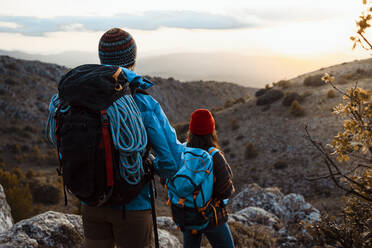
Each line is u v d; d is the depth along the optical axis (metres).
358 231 2.81
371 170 2.57
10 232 3.40
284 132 43.12
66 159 1.45
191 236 2.63
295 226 7.53
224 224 2.57
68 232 3.61
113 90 1.48
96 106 1.44
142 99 1.59
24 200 20.94
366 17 1.98
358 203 2.87
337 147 2.50
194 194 2.38
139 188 1.60
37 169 57.88
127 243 1.72
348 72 55.03
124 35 1.76
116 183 1.49
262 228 6.54
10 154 65.06
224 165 2.46
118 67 1.59
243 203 11.39
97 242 1.81
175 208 2.49
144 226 1.72
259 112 52.06
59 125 1.60
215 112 61.22
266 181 34.97
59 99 1.70
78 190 1.45
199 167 2.36
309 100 48.78
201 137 2.52
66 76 1.63
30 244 3.23
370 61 58.31
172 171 1.63
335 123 39.78
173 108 138.75
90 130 1.43
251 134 45.97
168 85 151.62
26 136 74.56
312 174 32.66
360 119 2.37
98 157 1.43
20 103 86.06
